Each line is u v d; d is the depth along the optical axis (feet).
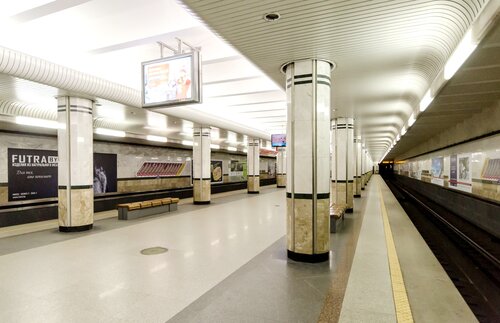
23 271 15.60
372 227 25.89
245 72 26.43
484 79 18.28
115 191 48.29
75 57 21.52
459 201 39.47
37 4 14.55
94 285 13.64
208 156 45.88
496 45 12.48
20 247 20.47
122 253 18.75
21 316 10.87
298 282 13.74
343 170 36.24
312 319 10.38
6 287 13.50
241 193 65.87
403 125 40.27
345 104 28.99
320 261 16.75
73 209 25.55
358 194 53.83
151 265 16.38
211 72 27.66
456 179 40.73
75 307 11.51
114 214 36.11
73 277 14.66
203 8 11.13
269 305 11.46
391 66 17.84
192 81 19.33
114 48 19.69
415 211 47.29
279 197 55.88
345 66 17.90
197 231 25.22
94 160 44.96
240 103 37.06
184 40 22.02
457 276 18.60
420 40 14.12
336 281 13.84
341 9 11.25
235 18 11.93
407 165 108.06
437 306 11.87
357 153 54.60
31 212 31.81
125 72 25.59
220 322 10.24
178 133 50.72
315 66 16.88
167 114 32.63
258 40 14.17
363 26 12.68
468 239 27.53
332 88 22.85
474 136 32.07
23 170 34.91
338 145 36.91
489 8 9.64
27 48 18.92
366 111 32.68
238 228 26.45
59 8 14.78
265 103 37.04
